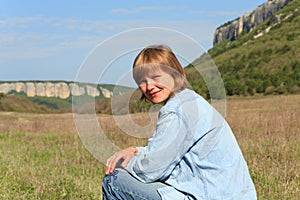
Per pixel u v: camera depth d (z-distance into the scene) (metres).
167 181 3.89
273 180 6.86
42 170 8.16
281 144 9.98
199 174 3.80
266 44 91.19
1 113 38.19
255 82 66.00
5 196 6.23
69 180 7.05
